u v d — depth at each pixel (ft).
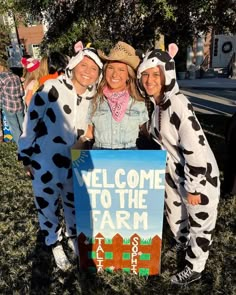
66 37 14.71
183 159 6.29
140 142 7.04
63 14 14.93
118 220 6.97
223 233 9.25
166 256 8.43
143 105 6.82
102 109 6.82
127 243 7.27
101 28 15.70
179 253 8.45
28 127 6.84
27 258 8.76
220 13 14.32
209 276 7.75
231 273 7.85
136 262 7.55
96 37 15.62
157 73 5.78
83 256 7.58
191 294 7.24
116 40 16.12
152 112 6.73
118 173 6.48
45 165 7.11
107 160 6.38
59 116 6.71
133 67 6.45
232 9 14.49
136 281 7.56
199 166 5.85
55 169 7.18
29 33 60.18
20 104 17.03
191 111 5.76
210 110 27.86
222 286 7.47
